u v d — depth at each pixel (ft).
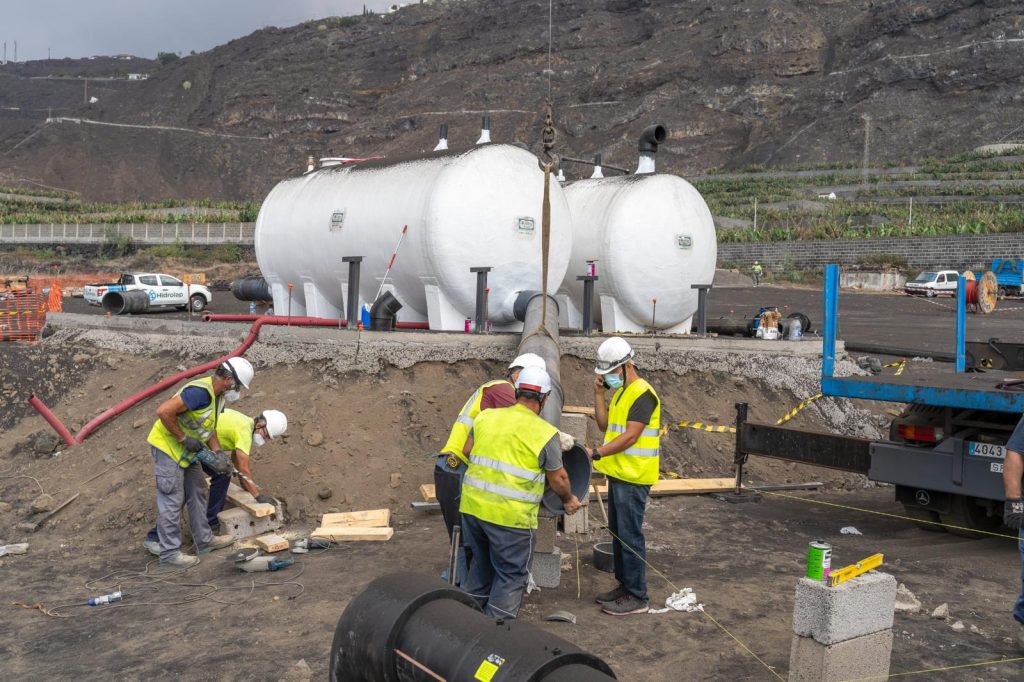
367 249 43.68
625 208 47.32
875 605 16.28
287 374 35.94
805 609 16.07
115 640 20.01
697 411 40.68
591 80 584.40
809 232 194.70
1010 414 26.03
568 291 50.98
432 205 39.65
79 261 218.38
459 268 39.99
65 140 622.13
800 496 35.04
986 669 17.83
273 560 24.50
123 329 44.29
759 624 20.35
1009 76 396.16
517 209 40.96
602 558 24.08
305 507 29.58
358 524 28.02
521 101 591.78
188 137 641.81
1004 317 98.73
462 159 40.40
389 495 30.53
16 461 34.94
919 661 18.17
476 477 18.40
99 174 580.71
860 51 473.26
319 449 31.83
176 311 98.02
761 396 43.60
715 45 517.96
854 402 46.75
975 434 26.78
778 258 184.14
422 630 13.43
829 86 461.78
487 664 12.26
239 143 642.22
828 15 529.45
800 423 42.78
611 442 20.49
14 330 46.32
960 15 448.24
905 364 59.41
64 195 408.87
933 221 213.05
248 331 39.58
